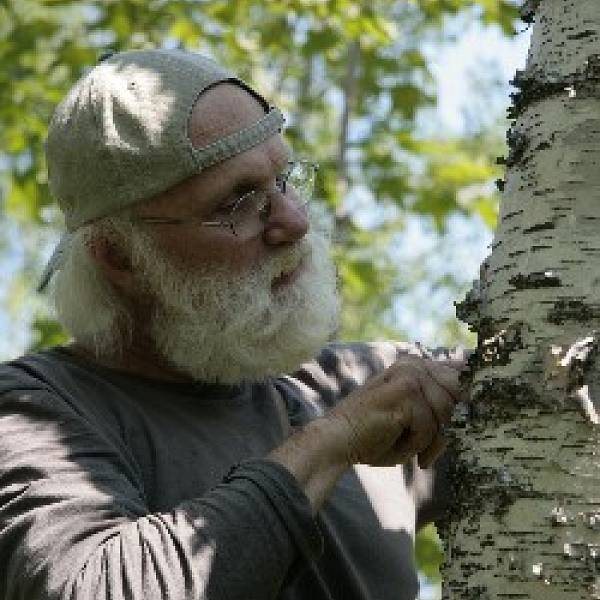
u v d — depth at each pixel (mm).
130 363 4590
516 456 3594
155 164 4445
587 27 3912
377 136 13141
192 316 4469
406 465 4816
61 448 4117
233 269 4473
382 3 12797
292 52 13102
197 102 4477
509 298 3754
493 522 3584
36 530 3865
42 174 12414
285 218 4508
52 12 13641
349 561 4480
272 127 4539
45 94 12703
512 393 3635
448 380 4074
